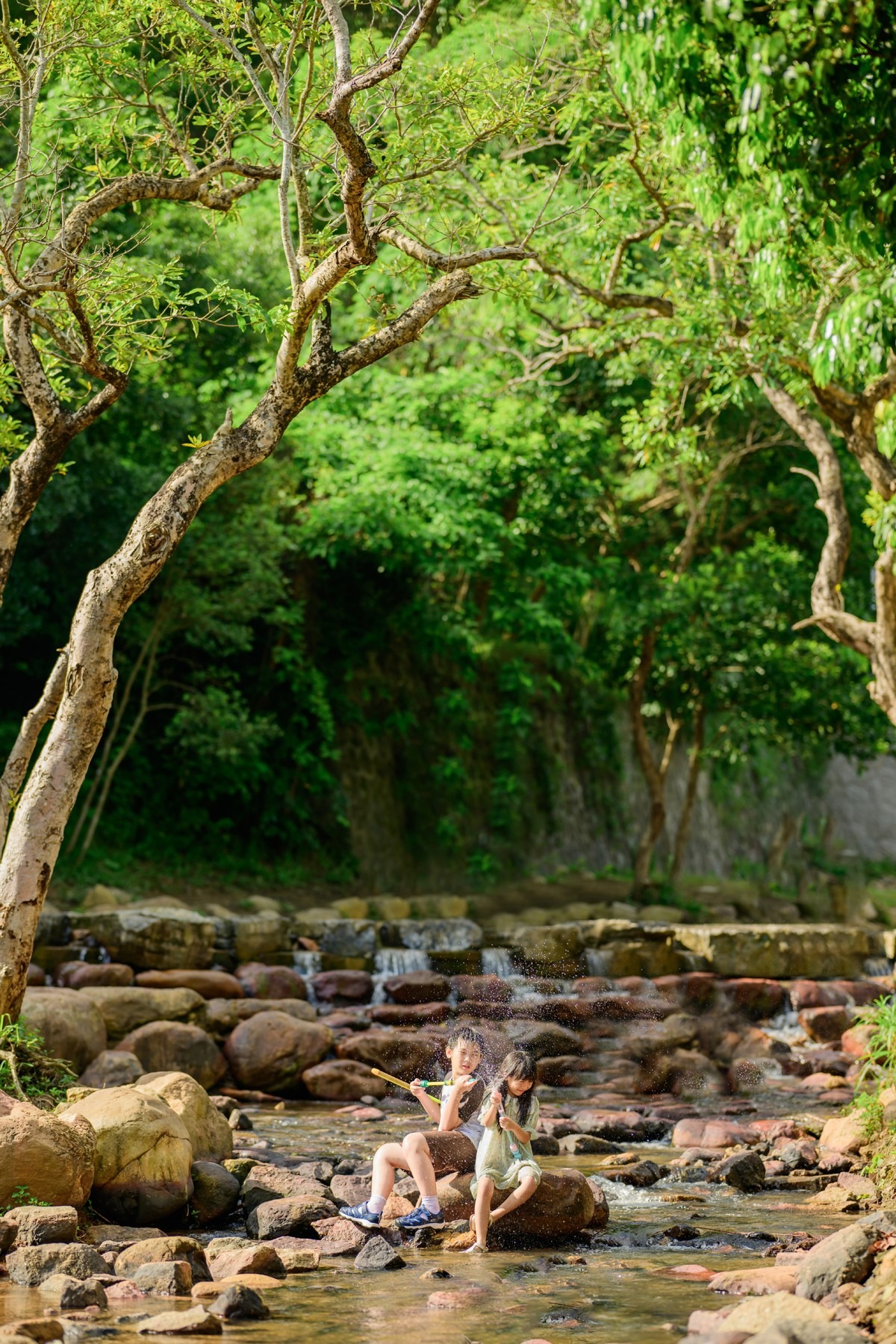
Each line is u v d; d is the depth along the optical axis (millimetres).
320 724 20016
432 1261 5891
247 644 18406
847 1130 8422
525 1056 6398
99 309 8031
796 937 16609
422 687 23031
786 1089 11789
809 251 9086
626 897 22156
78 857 17141
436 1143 6668
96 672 7230
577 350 13047
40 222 8969
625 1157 8625
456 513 17656
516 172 11953
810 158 5453
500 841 23156
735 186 5871
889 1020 8461
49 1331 4410
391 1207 6586
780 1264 5754
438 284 8195
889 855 35500
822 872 31516
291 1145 8695
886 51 5227
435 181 11008
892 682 11047
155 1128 6551
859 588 20375
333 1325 4746
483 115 8766
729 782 30531
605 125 10914
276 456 18750
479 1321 4836
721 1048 12938
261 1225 6289
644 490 21500
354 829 20812
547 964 15875
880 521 7805
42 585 17359
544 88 9859
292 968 14766
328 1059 11539
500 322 15141
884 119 5305
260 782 19828
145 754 19359
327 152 8781
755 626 20031
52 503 15234
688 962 16172
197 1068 10617
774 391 11992
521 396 18547
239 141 12594
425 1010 13438
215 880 18547
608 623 22062
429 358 20891
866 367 6812
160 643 19250
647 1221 6781
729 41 5281
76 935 13328
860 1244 5047
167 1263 5305
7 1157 5797
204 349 16562
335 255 7137
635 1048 12383
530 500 19141
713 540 22312
